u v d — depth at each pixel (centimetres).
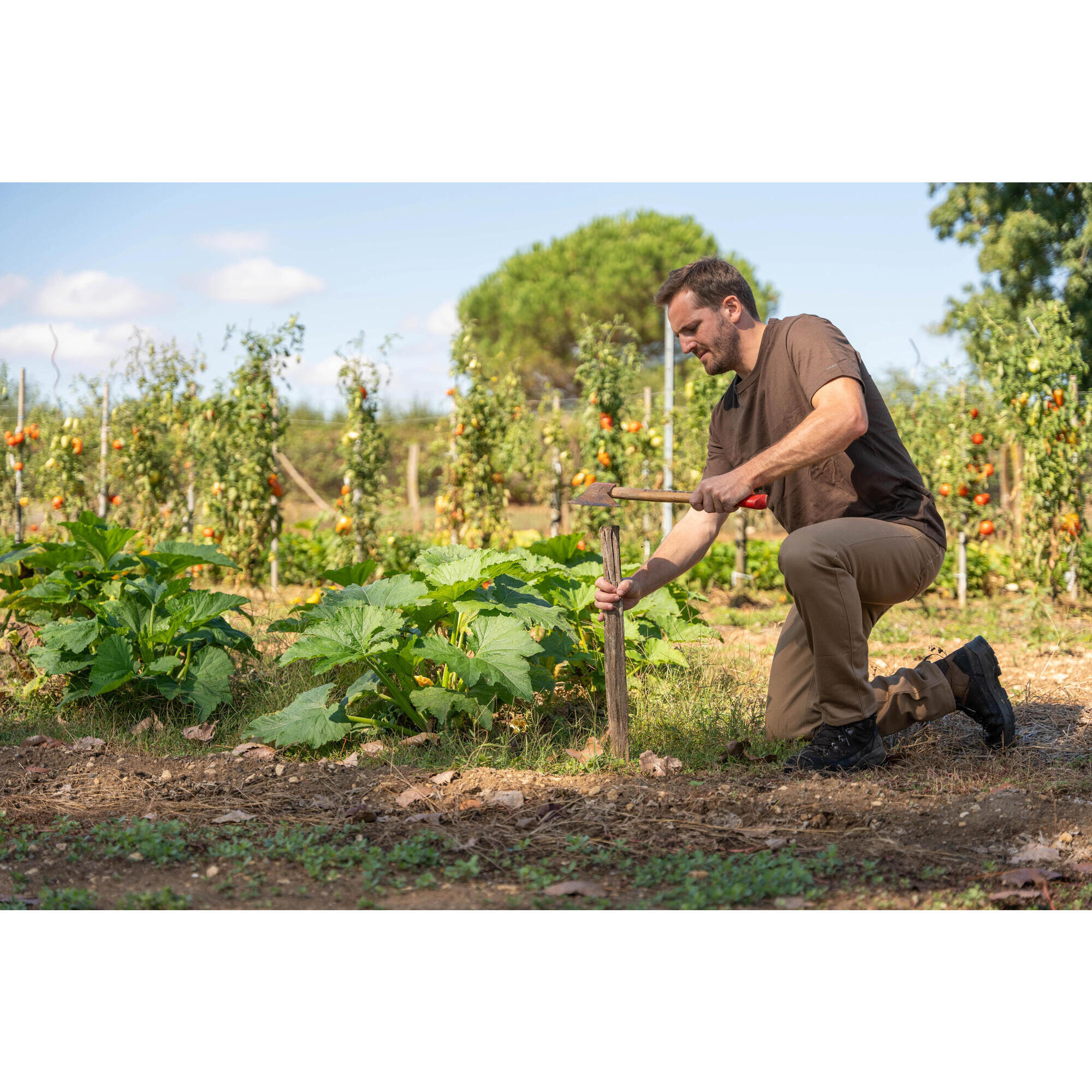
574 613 477
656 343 2403
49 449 1030
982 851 282
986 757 379
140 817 314
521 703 434
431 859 278
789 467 333
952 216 1720
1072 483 834
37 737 401
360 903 248
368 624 388
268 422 871
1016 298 1661
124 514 991
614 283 2295
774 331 365
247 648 492
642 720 417
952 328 1705
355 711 415
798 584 345
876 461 363
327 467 1916
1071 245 1592
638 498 354
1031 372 820
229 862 279
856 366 347
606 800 324
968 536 946
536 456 948
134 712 440
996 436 921
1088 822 300
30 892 259
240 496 880
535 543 528
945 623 806
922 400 970
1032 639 695
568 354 2448
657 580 379
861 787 332
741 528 978
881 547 351
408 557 922
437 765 367
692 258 2333
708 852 282
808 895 250
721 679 515
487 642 397
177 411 960
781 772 356
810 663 380
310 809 325
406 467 1648
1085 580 968
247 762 378
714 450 403
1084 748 393
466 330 900
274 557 916
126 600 455
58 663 432
